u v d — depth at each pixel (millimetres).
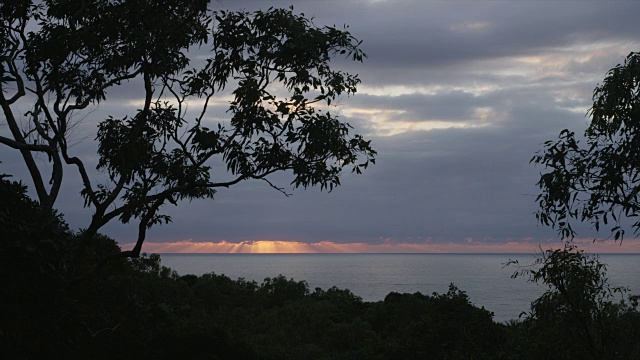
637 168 9203
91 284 17062
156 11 15094
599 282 11477
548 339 11531
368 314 48344
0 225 9484
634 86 9125
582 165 9625
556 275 11352
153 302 26250
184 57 15961
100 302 17109
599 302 11453
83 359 14688
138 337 18688
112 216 14391
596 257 11508
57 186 14500
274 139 14250
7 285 9555
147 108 15086
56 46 14797
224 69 14516
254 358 22797
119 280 19125
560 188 9758
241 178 14648
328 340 43438
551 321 11602
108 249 21109
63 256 10445
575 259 11422
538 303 11742
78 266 17094
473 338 17234
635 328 11398
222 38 14414
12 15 14758
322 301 52500
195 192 15773
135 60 15008
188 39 15773
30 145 14109
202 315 41938
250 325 46844
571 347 11312
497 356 14734
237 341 23016
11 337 9836
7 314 9711
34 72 14938
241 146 14547
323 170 14039
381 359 26516
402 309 45594
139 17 15141
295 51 13836
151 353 19812
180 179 14875
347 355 32000
